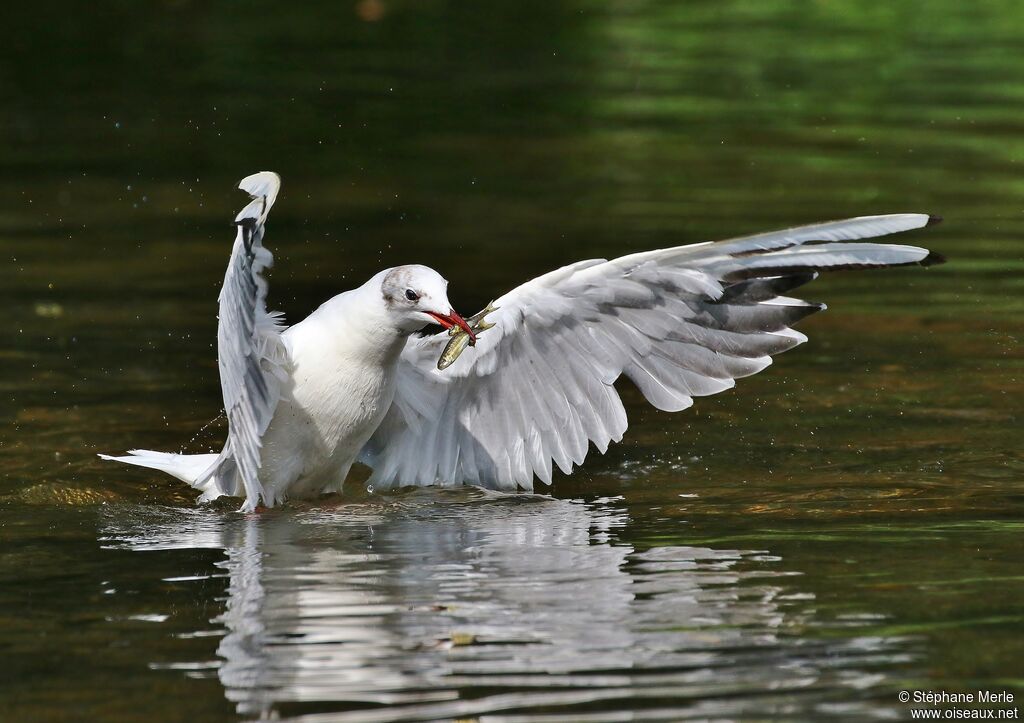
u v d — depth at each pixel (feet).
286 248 59.36
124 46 103.96
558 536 30.30
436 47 105.70
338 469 34.86
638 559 28.25
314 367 33.27
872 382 42.19
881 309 50.26
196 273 55.26
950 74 94.84
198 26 111.45
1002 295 51.42
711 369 34.24
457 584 26.78
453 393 36.40
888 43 105.50
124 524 31.53
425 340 35.83
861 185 68.08
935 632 23.91
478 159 75.87
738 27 112.98
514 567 27.91
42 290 52.39
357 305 32.99
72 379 42.68
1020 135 77.77
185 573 27.68
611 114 86.17
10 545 29.66
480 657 23.08
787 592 25.96
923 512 31.14
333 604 25.73
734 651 23.22
